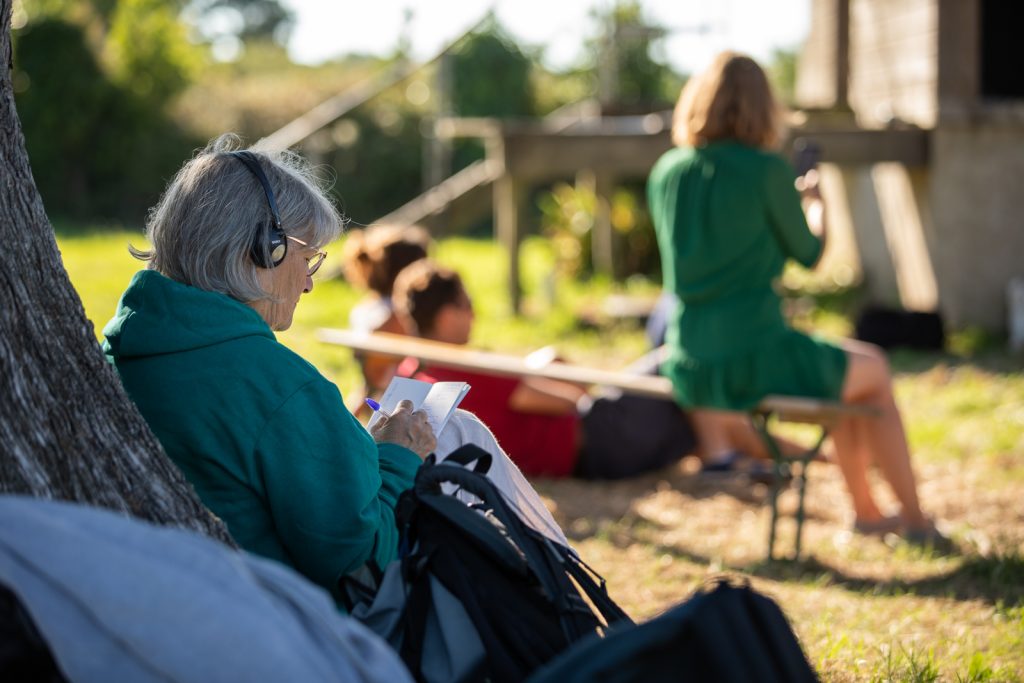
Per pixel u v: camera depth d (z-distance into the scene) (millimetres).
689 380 4793
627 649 1621
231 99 25953
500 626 2072
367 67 27359
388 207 24250
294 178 2486
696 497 5785
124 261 14938
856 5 12164
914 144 10602
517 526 2178
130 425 2152
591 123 11891
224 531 2213
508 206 11211
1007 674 3246
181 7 38688
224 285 2389
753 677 1630
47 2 24438
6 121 2111
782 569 4582
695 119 4664
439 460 2699
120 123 24672
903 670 3248
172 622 1545
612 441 5996
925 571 4477
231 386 2295
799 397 4672
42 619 1561
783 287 12648
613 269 13891
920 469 6180
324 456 2295
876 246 11992
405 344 5422
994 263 10055
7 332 2006
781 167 4551
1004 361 8891
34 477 1980
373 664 1690
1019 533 4973
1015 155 9781
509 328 10766
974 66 10383
